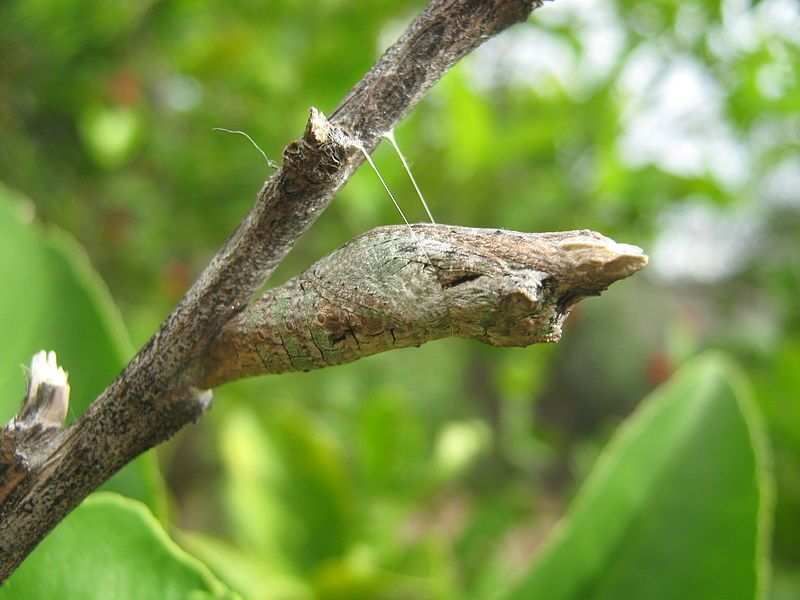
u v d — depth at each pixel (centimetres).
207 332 9
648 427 18
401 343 9
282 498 32
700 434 18
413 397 55
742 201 43
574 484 49
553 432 55
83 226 36
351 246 9
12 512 9
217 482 46
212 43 35
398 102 9
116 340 17
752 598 17
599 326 58
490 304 9
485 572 38
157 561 13
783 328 52
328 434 41
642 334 57
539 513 50
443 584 30
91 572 12
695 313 52
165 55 35
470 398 58
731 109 40
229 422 33
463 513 47
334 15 36
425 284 9
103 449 9
